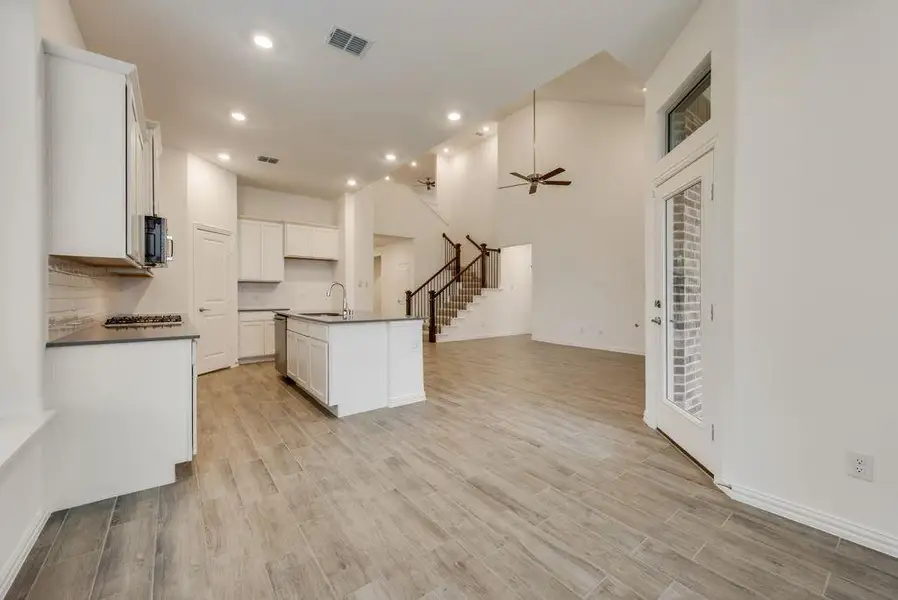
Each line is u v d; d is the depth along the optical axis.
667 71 2.84
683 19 2.49
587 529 1.86
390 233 9.30
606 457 2.66
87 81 2.05
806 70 1.85
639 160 7.00
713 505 2.06
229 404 3.89
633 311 7.00
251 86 3.20
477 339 8.96
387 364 3.82
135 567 1.59
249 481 2.32
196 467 2.50
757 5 1.98
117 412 2.14
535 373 5.32
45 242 1.93
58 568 1.58
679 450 2.77
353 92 3.30
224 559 1.64
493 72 3.03
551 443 2.91
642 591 1.47
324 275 7.12
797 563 1.62
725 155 2.15
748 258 2.04
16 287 1.80
